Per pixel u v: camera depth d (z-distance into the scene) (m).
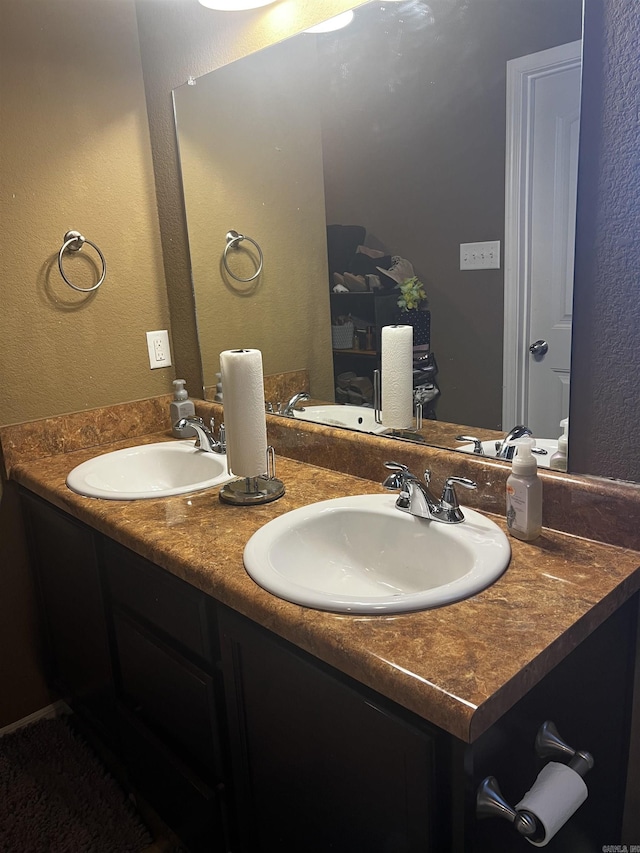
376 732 0.87
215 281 1.91
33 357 1.86
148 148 2.02
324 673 0.94
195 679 1.24
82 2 1.82
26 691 2.00
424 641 0.88
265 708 1.09
